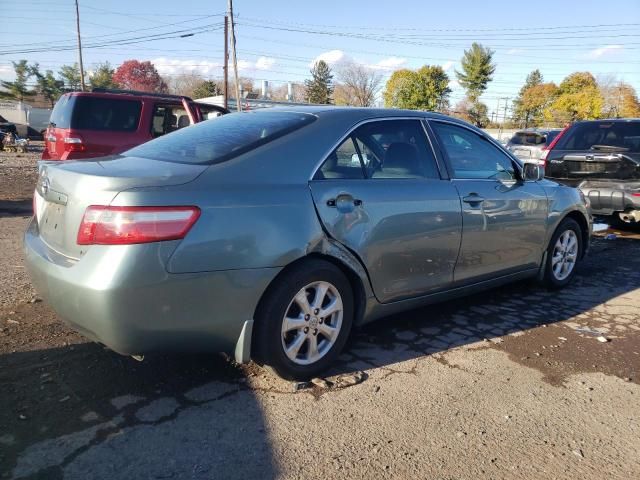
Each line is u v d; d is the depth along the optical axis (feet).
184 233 8.90
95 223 8.71
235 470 8.14
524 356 12.48
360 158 11.78
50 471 7.91
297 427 9.30
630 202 25.03
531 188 15.84
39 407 9.53
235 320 9.62
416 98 171.01
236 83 110.83
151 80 266.77
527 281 18.51
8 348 11.76
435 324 14.33
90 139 27.32
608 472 8.41
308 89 274.16
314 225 10.41
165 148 11.39
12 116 152.76
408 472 8.24
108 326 8.64
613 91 221.05
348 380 10.98
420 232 12.32
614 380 11.45
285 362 10.43
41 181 10.95
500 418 9.82
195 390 10.34
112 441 8.68
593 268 20.74
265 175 10.21
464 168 14.03
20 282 16.40
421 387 10.85
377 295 11.85
